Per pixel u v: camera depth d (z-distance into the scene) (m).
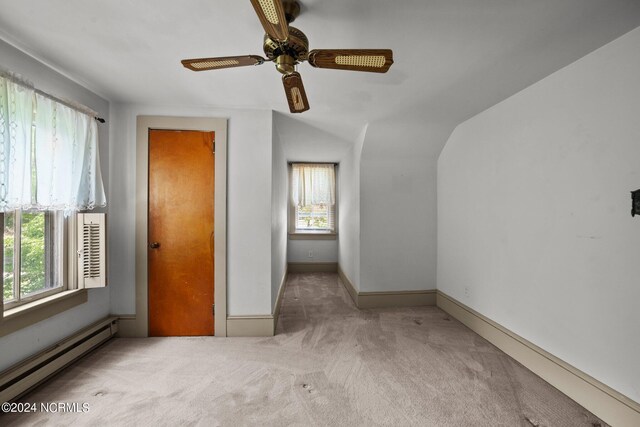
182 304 2.64
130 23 1.46
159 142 2.61
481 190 2.69
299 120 2.98
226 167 2.65
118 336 2.60
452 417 1.60
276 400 1.74
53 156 1.86
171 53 1.74
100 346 2.41
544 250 2.00
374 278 3.49
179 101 2.50
